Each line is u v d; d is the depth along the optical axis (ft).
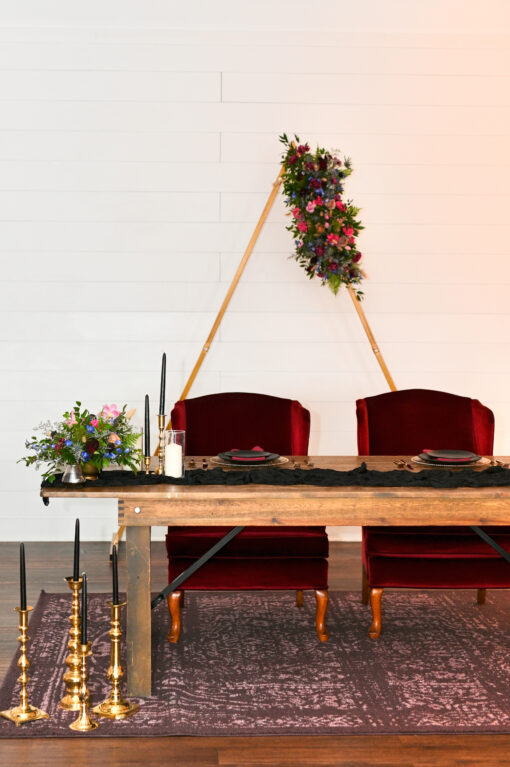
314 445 16.84
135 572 9.61
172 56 16.10
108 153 16.20
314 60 16.24
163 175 16.28
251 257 16.48
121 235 16.33
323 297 16.60
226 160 16.30
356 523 9.55
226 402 12.96
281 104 16.26
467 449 12.79
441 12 16.25
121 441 9.79
